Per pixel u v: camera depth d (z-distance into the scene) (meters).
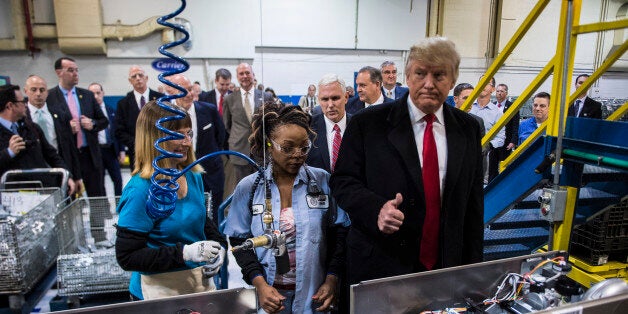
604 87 8.35
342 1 8.58
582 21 8.42
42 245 2.62
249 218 1.44
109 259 2.53
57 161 3.22
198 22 7.97
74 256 2.50
